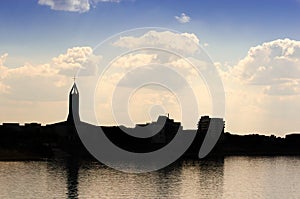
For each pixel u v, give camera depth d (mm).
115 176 174500
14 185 145250
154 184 153250
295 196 136000
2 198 124000
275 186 156375
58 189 139125
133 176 176000
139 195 131625
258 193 140500
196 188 147750
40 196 127500
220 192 141125
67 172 185250
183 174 189250
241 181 169625
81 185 147875
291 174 199625
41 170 191500
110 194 132375
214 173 197750
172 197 130250
